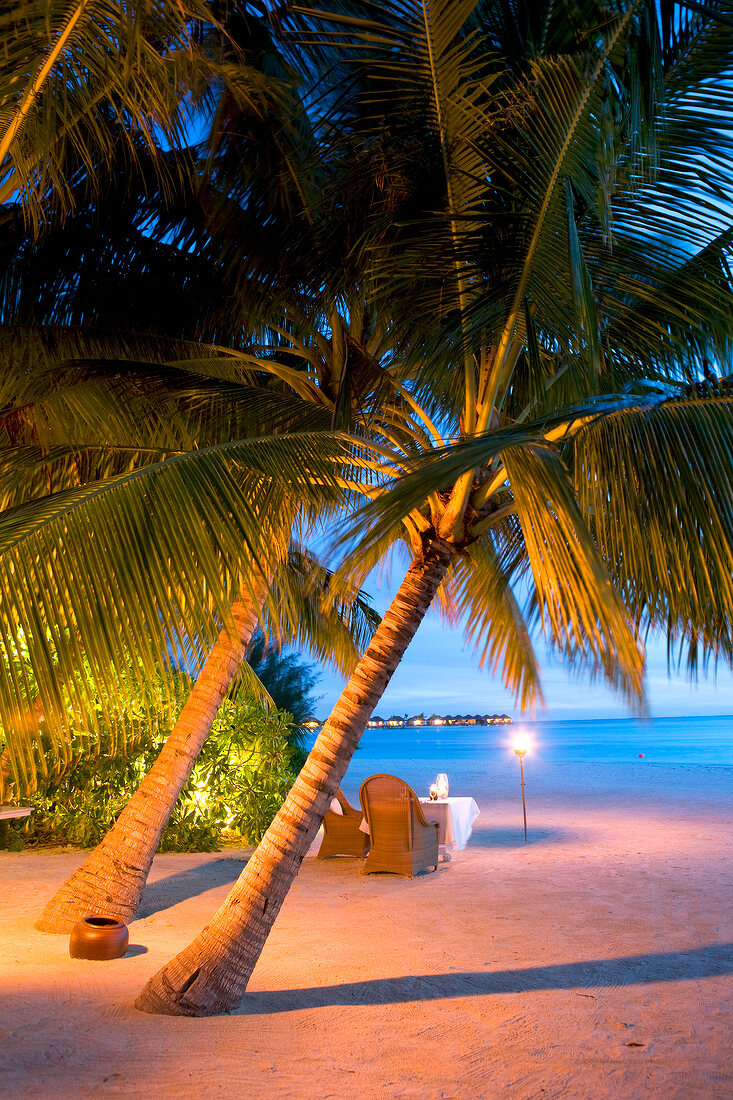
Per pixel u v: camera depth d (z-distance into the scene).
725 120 4.35
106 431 6.61
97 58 4.61
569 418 3.77
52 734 3.22
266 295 7.19
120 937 5.46
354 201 5.71
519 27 4.66
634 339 5.54
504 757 45.00
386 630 4.77
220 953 4.43
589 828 12.48
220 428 6.14
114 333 7.27
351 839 9.72
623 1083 3.60
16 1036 3.90
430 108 4.39
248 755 10.67
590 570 3.50
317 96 6.36
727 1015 4.50
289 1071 3.62
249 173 6.84
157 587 3.49
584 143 3.99
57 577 3.27
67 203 6.82
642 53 4.01
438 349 4.95
